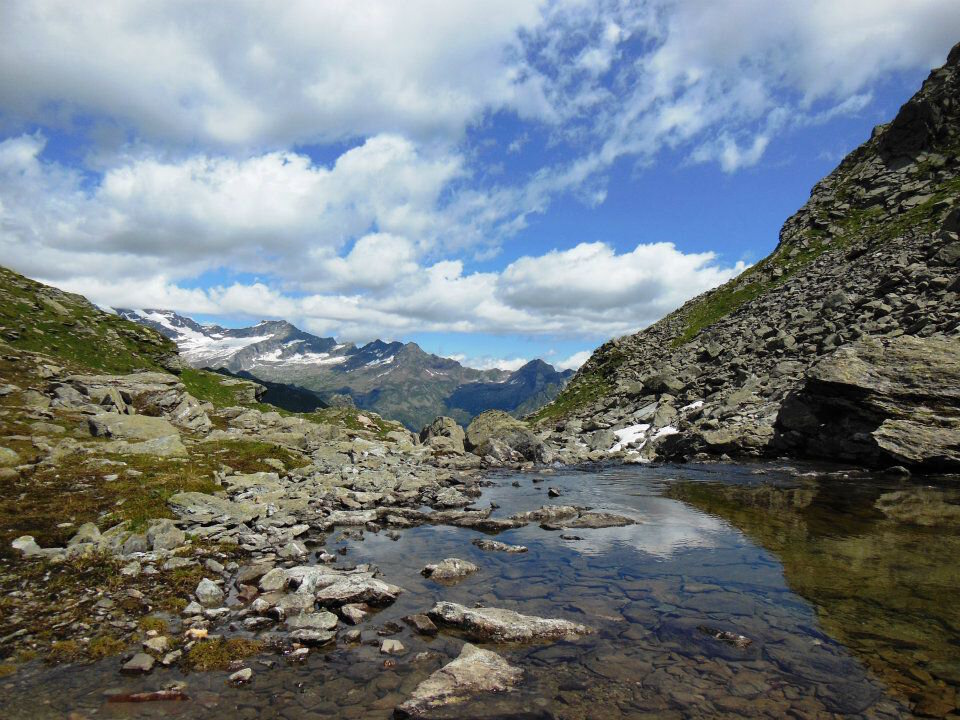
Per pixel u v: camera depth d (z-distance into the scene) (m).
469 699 8.80
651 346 95.38
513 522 22.83
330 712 8.46
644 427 57.91
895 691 8.70
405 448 55.22
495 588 14.45
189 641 10.78
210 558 15.96
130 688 9.01
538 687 9.22
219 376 81.56
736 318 79.31
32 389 35.56
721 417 48.66
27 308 68.81
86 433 29.83
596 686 9.23
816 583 13.77
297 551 17.34
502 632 11.36
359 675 9.68
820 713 8.22
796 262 88.81
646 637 11.18
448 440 60.09
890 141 96.25
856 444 34.38
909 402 32.41
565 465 47.50
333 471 34.09
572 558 17.27
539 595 13.88
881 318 45.91
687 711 8.41
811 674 9.39
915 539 17.25
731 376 57.69
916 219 68.75
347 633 11.45
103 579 13.39
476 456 51.84
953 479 28.44
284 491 25.95
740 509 23.67
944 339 34.69
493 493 32.12
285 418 59.97
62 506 17.98
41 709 8.27
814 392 37.00
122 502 18.98
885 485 27.67
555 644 10.95
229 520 19.52
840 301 55.53
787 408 40.22
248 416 54.75
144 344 79.31
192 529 18.05
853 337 46.38
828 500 24.36
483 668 9.66
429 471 39.41
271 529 19.86
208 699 8.77
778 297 75.31
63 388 36.12
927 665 9.46
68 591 12.64
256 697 8.86
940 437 29.80
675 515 23.42
